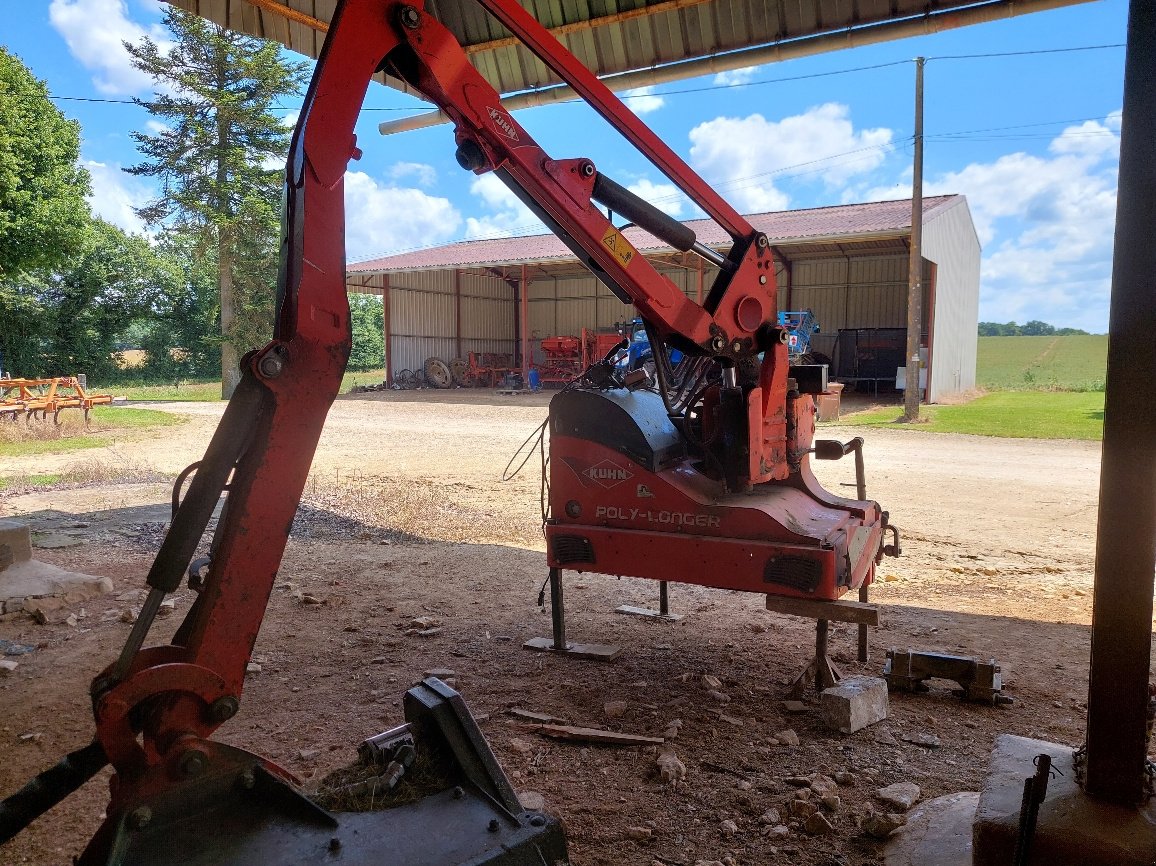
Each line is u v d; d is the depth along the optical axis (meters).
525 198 3.79
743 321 4.23
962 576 6.55
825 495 4.61
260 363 2.31
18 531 5.85
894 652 4.18
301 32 8.12
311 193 2.51
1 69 22.55
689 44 7.80
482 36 8.30
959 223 27.28
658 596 5.91
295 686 4.19
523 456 13.59
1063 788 2.06
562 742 3.57
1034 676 4.36
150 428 18.61
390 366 34.69
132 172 32.62
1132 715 1.91
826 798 2.99
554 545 4.48
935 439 16.00
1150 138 1.78
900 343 28.69
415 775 2.35
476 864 1.96
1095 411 21.47
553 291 39.81
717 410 4.35
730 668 4.45
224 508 2.35
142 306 45.16
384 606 5.58
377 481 11.01
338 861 1.95
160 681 2.10
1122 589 1.89
